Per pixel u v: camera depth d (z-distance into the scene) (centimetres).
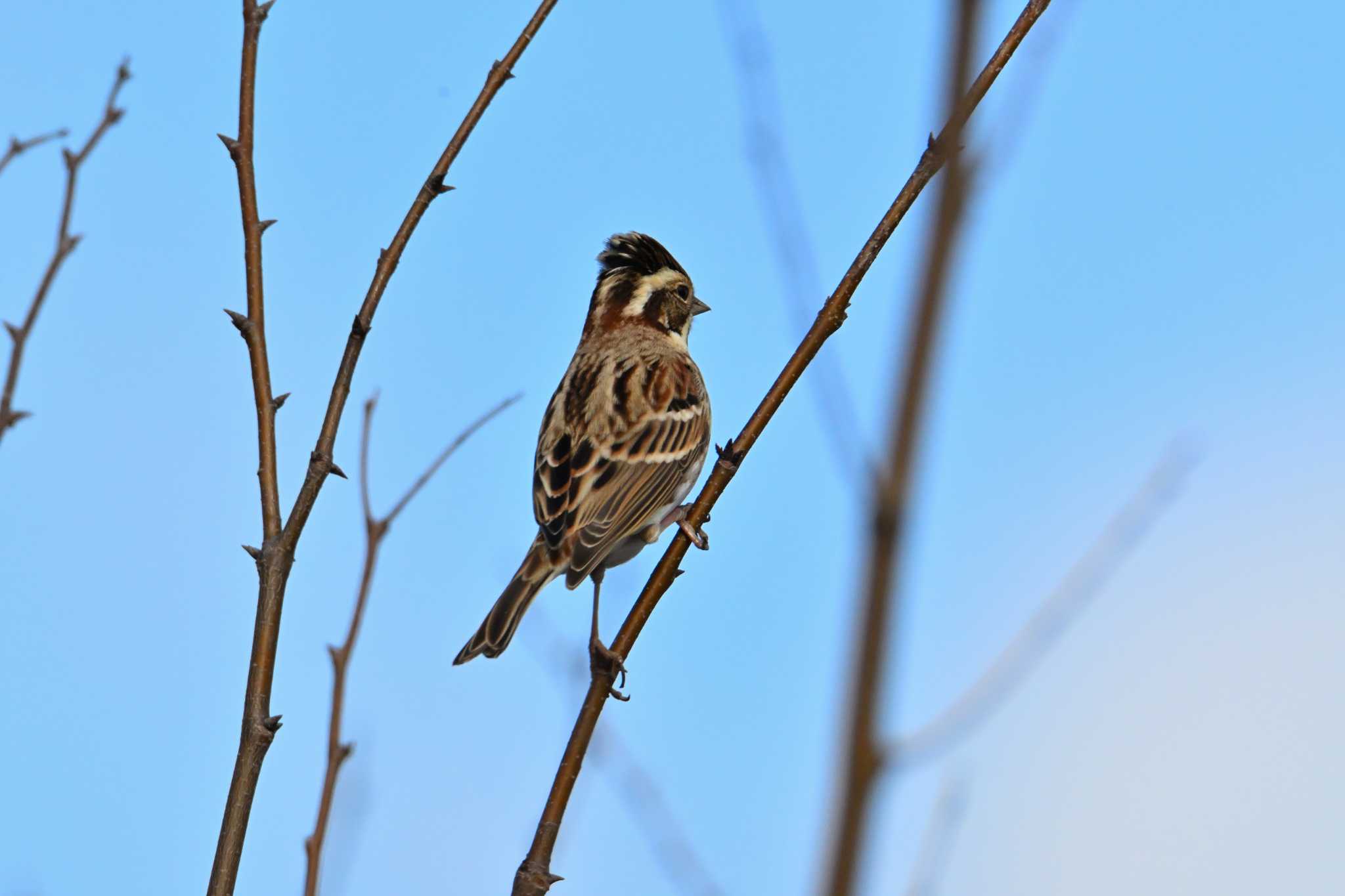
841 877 334
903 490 334
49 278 1069
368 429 934
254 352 1067
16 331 1053
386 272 1078
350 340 1067
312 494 1027
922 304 335
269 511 1030
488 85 1142
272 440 1051
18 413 1043
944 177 335
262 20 1104
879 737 335
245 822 960
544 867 1054
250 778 966
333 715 863
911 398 335
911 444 334
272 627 999
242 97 1091
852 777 337
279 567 1010
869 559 337
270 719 980
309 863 827
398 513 919
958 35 338
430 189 1108
